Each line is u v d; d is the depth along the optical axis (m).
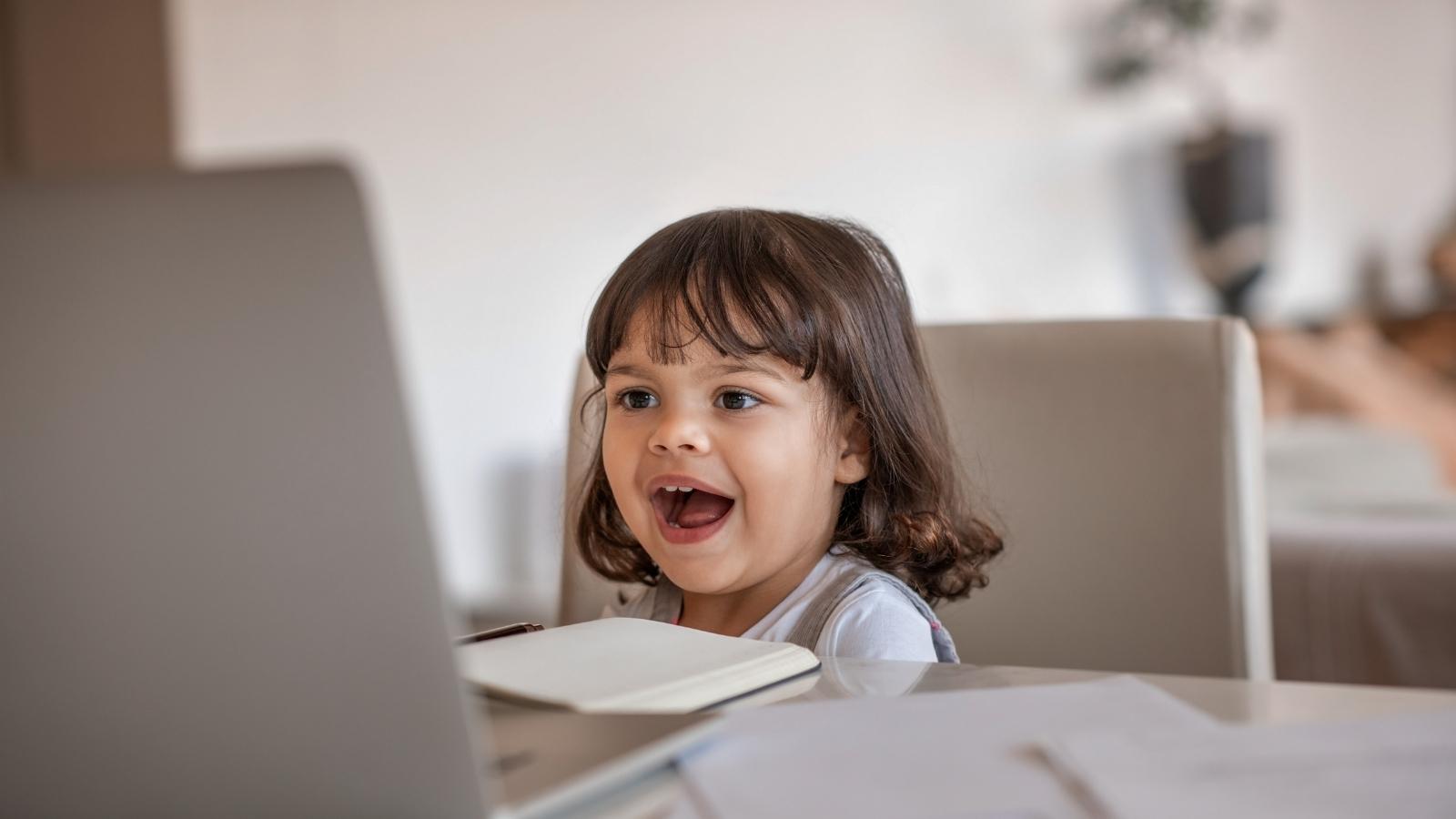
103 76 2.78
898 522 0.85
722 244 0.80
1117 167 4.17
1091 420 0.95
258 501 0.35
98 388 0.35
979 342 0.99
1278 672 1.58
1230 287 4.07
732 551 0.78
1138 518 0.93
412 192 2.99
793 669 0.58
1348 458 2.48
